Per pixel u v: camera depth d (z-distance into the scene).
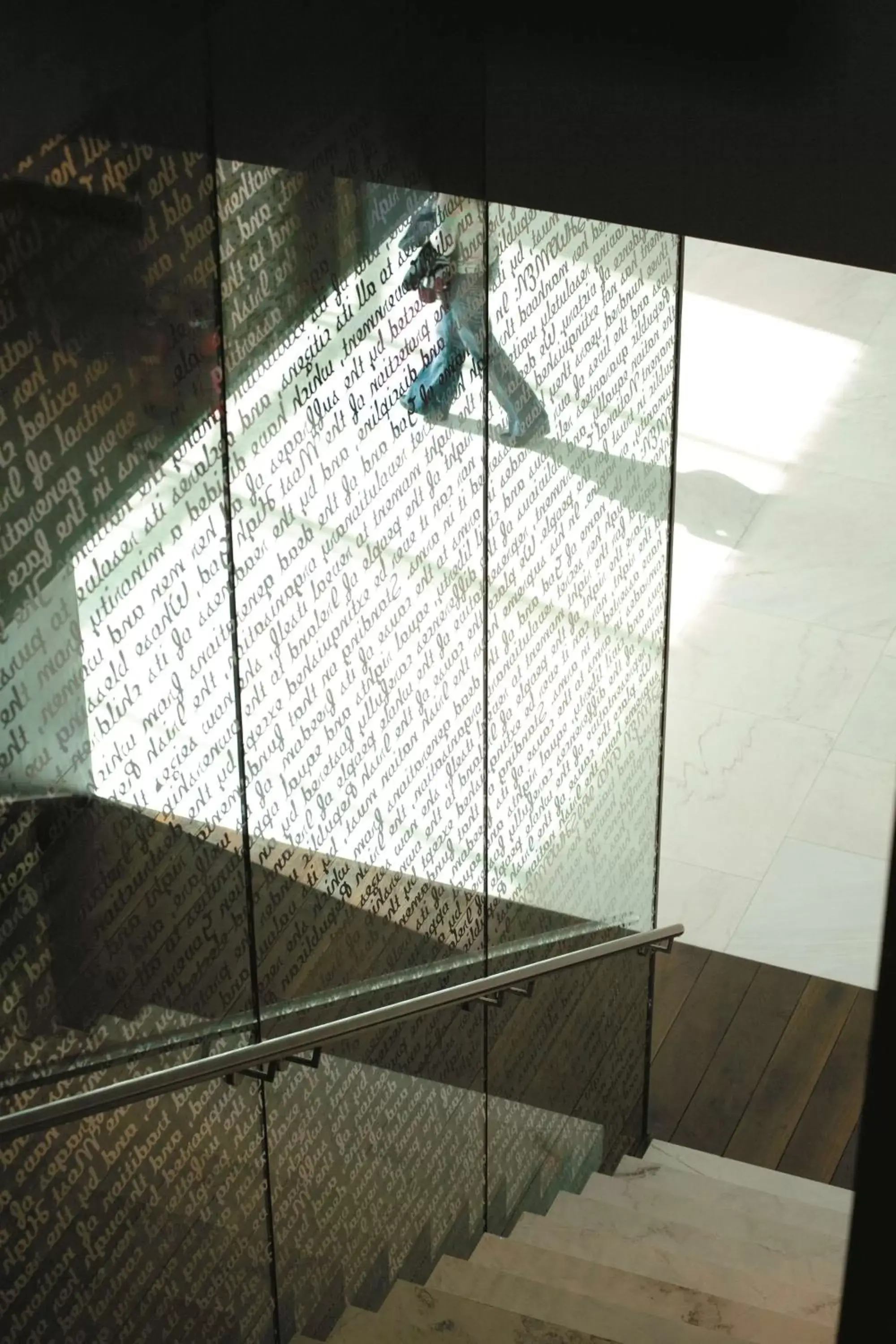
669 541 4.70
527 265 3.83
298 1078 3.79
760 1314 4.21
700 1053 5.45
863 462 8.34
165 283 3.04
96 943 3.30
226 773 3.43
